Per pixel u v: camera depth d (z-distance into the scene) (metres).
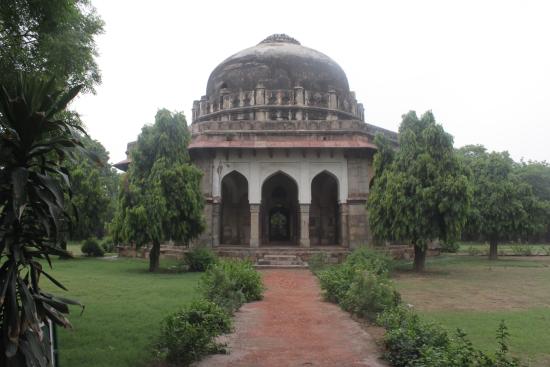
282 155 15.50
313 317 6.82
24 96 2.92
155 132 12.55
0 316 2.91
